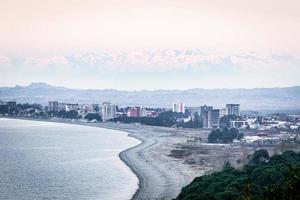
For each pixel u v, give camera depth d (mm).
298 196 137500
